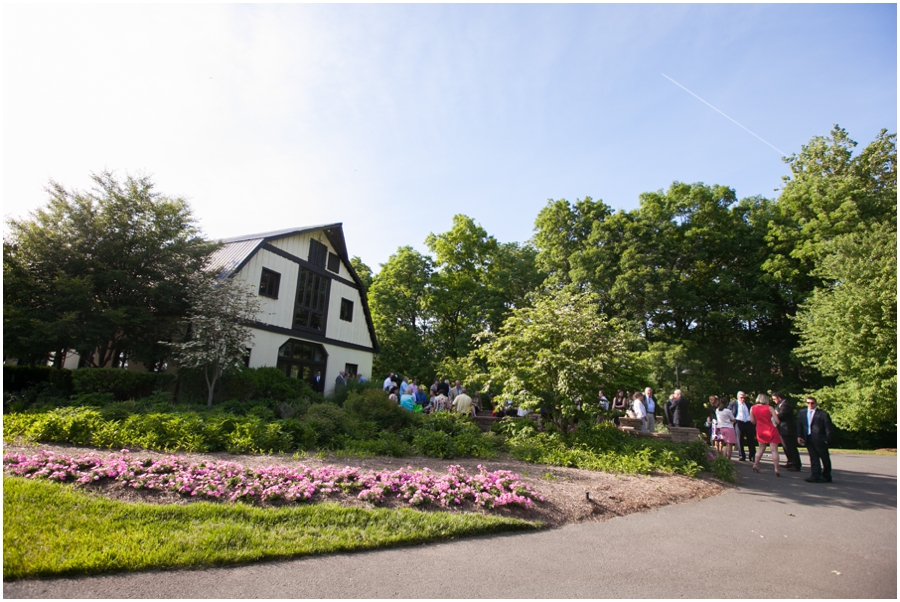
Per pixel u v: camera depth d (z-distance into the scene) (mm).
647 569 4492
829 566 4707
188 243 15727
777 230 29672
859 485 9453
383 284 33375
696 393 27375
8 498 4781
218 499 5551
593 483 7633
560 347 10547
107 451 7516
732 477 8969
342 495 5996
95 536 4266
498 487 6508
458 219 34906
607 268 29688
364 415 12039
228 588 3705
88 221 14133
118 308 13773
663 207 32562
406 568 4273
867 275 21156
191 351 14219
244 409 13016
